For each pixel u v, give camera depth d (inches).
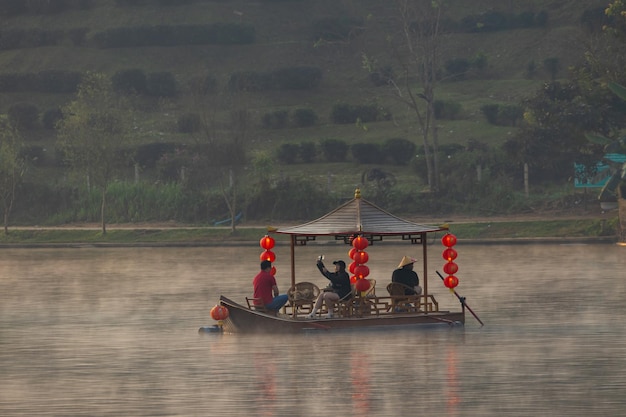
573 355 3646.7
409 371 3378.4
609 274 6456.7
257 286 4347.9
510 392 3006.9
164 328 4544.8
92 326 4645.7
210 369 3489.2
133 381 3304.6
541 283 6018.7
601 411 2731.3
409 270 4419.3
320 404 2886.3
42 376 3427.7
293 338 4138.8
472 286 5925.2
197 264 7731.3
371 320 4286.4
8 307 5383.9
